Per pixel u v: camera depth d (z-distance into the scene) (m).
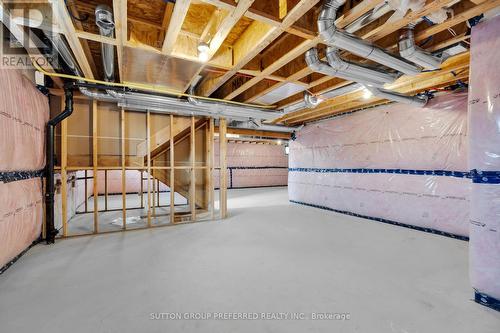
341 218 5.04
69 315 1.77
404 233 3.94
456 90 3.71
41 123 3.31
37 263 2.70
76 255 2.95
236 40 2.76
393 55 2.33
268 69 2.89
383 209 4.70
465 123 3.63
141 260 2.80
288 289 2.15
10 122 2.51
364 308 1.88
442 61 2.49
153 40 2.45
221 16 2.10
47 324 1.67
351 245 3.33
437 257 2.90
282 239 3.60
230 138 8.62
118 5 1.74
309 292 2.10
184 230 4.09
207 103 3.95
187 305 1.90
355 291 2.12
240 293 2.08
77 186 5.88
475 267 1.96
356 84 3.64
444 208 3.82
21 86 2.74
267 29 2.20
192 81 3.39
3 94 2.36
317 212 5.68
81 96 3.77
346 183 5.47
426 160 4.07
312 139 6.44
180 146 5.01
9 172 2.51
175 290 2.13
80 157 3.91
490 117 1.87
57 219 3.98
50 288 2.15
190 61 2.70
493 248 1.86
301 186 6.82
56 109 3.74
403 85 3.60
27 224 2.98
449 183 3.79
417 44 2.49
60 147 3.81
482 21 1.92
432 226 3.97
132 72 3.00
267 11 1.95
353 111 5.32
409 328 1.65
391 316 1.78
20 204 2.79
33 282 2.26
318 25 1.89
